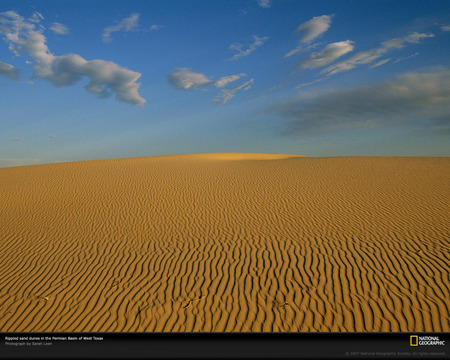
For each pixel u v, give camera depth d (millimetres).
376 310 6109
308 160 30281
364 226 11523
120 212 14781
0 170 29344
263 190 18156
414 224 11453
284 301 6586
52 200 17312
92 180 22484
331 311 6164
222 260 8828
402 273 7496
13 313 6402
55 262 8992
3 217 14477
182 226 12492
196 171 26125
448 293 6504
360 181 19109
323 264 8273
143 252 9648
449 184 17141
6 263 9008
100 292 7188
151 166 30172
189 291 7145
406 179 18891
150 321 6043
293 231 11312
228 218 13414
